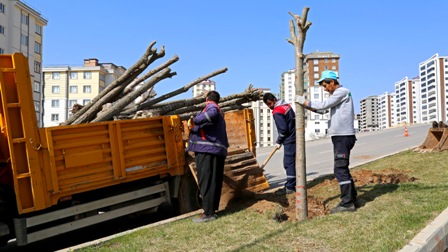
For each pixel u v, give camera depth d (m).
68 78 77.56
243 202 6.95
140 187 6.47
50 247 6.13
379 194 6.81
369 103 188.62
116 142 5.89
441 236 4.77
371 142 22.78
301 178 5.59
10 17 47.56
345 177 5.84
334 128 5.85
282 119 7.52
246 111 8.56
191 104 8.21
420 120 155.50
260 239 4.86
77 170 5.45
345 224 5.20
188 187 6.95
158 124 6.57
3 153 5.07
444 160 10.27
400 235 4.67
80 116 6.61
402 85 162.12
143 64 6.73
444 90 140.62
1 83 4.75
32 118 4.98
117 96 6.87
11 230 5.18
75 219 5.64
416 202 6.12
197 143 5.91
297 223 5.40
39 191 5.00
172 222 5.93
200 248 4.68
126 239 5.18
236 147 8.36
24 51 50.53
